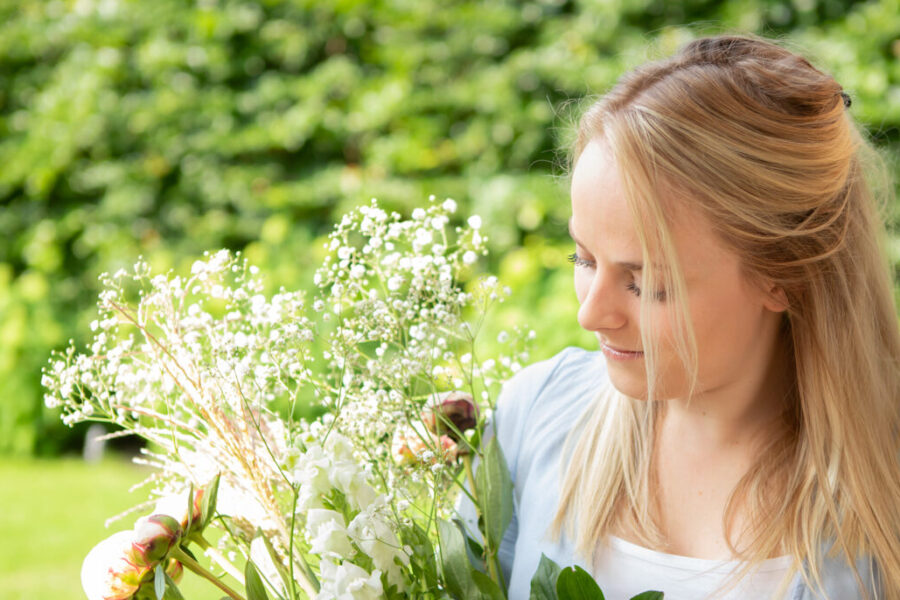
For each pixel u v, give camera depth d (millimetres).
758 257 954
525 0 3777
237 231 3984
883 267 1098
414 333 1102
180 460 1092
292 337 1054
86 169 4270
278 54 4121
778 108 961
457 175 3736
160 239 4145
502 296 1144
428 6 3844
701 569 1030
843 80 3143
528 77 3621
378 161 3748
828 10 3393
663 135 926
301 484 970
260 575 988
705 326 950
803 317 1031
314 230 3779
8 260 4383
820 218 987
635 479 1109
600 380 1229
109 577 920
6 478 3820
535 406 1271
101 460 4090
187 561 952
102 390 1115
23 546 3111
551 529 1146
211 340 1040
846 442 1021
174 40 4238
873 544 995
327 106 3941
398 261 1145
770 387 1085
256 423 1011
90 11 4355
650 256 919
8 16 4625
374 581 891
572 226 988
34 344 4066
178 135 4129
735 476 1071
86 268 4242
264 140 3965
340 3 4008
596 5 3541
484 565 1121
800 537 1009
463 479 1264
